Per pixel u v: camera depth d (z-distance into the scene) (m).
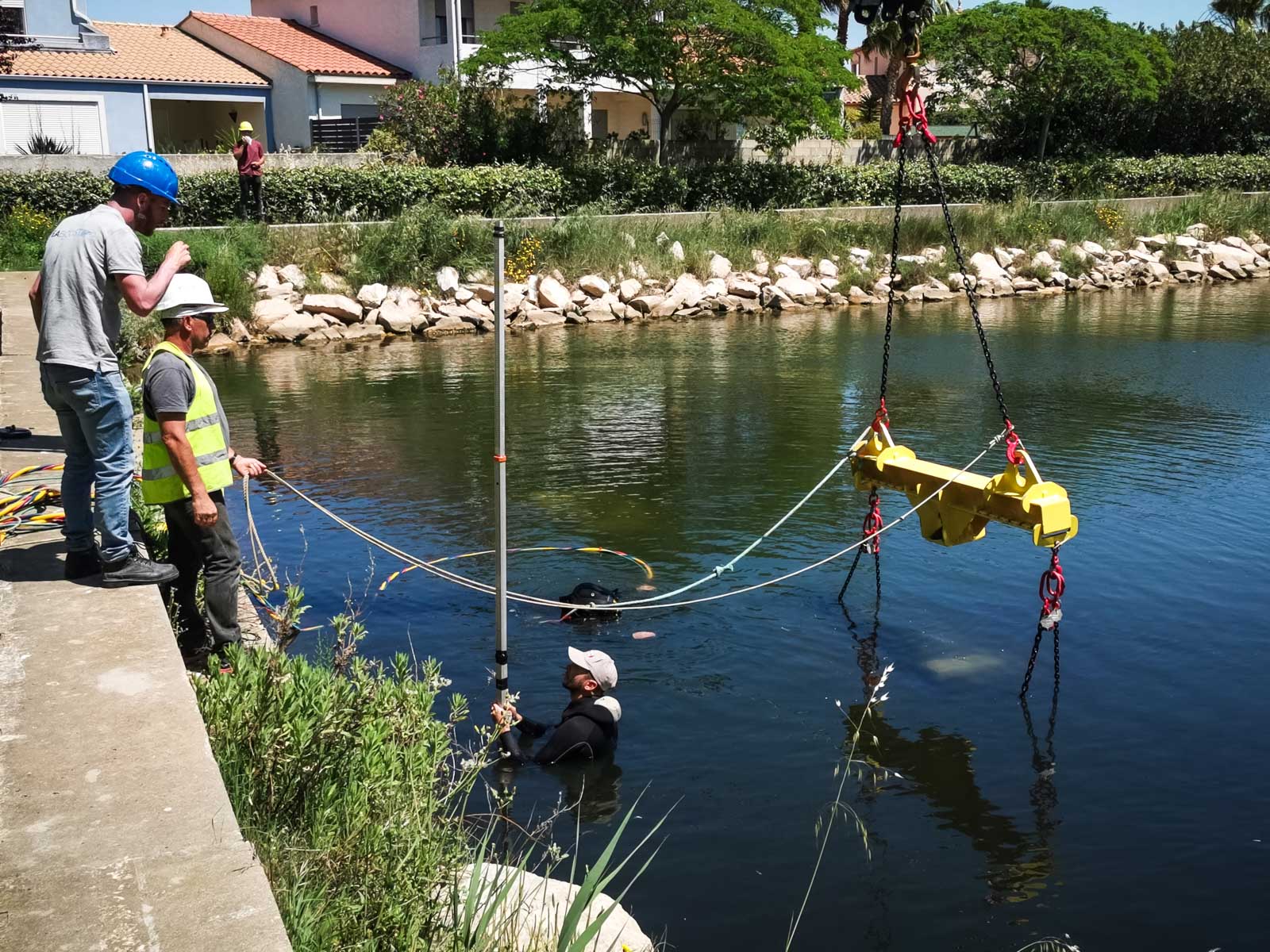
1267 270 32.22
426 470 11.09
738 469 11.16
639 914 4.32
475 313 22.05
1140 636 7.08
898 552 8.66
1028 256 29.41
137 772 3.37
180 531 5.28
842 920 4.31
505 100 30.88
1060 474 10.95
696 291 24.62
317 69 33.47
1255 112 41.28
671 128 37.84
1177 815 5.08
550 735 5.74
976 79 38.47
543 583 7.92
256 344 20.05
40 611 4.57
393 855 3.43
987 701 6.21
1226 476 10.83
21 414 7.87
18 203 21.88
